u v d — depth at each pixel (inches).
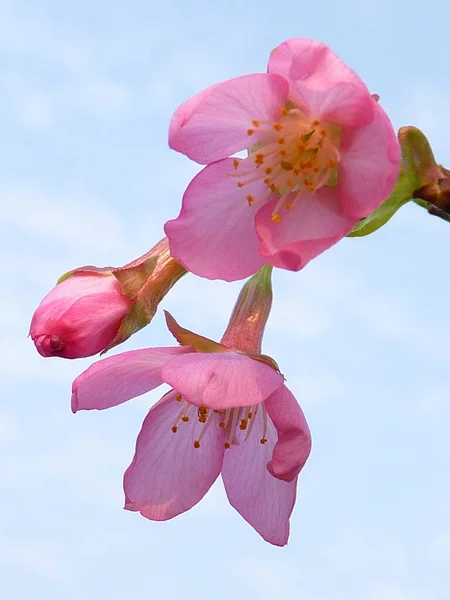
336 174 10.6
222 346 10.8
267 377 10.5
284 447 10.5
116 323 11.1
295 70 10.2
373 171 10.3
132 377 10.9
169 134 10.2
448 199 11.0
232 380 10.4
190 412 11.3
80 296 11.1
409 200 11.1
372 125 10.3
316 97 10.4
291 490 11.0
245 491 11.2
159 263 11.2
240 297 11.1
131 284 11.1
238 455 11.3
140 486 11.2
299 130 10.6
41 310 11.1
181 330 10.8
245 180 10.6
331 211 10.5
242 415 11.2
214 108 10.5
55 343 11.0
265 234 10.5
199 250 10.6
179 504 11.2
